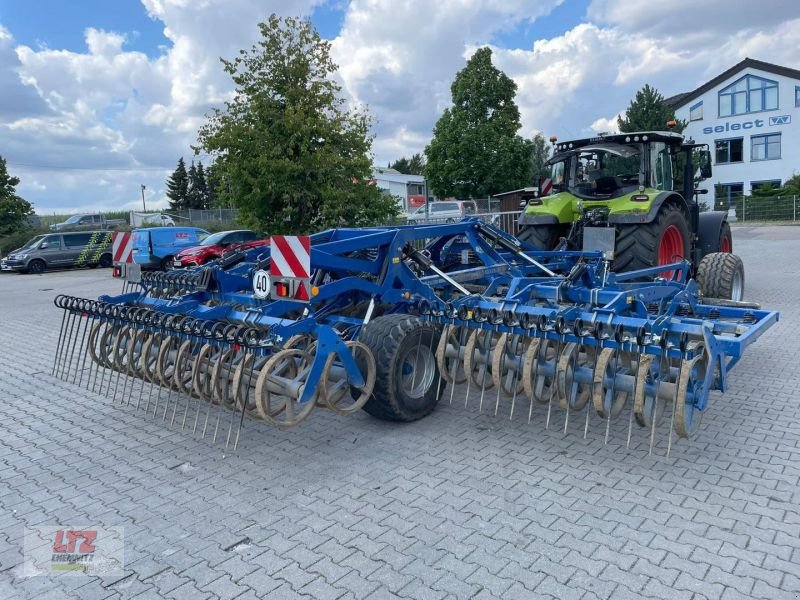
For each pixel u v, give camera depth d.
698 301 6.80
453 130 30.58
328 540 3.51
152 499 4.07
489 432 5.00
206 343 4.92
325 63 13.66
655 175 8.34
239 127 12.93
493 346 5.48
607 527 3.52
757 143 36.59
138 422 5.50
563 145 8.90
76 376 7.08
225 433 5.16
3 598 3.13
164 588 3.14
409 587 3.06
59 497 4.15
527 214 8.79
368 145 14.30
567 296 5.54
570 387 4.55
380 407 5.04
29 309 13.12
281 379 4.47
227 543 3.52
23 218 32.59
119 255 6.57
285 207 13.48
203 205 67.94
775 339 7.48
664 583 3.01
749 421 4.98
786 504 3.69
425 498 3.94
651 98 35.16
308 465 4.50
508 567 3.19
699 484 3.97
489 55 30.33
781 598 2.87
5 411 5.89
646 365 4.09
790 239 21.39
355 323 5.44
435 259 7.16
